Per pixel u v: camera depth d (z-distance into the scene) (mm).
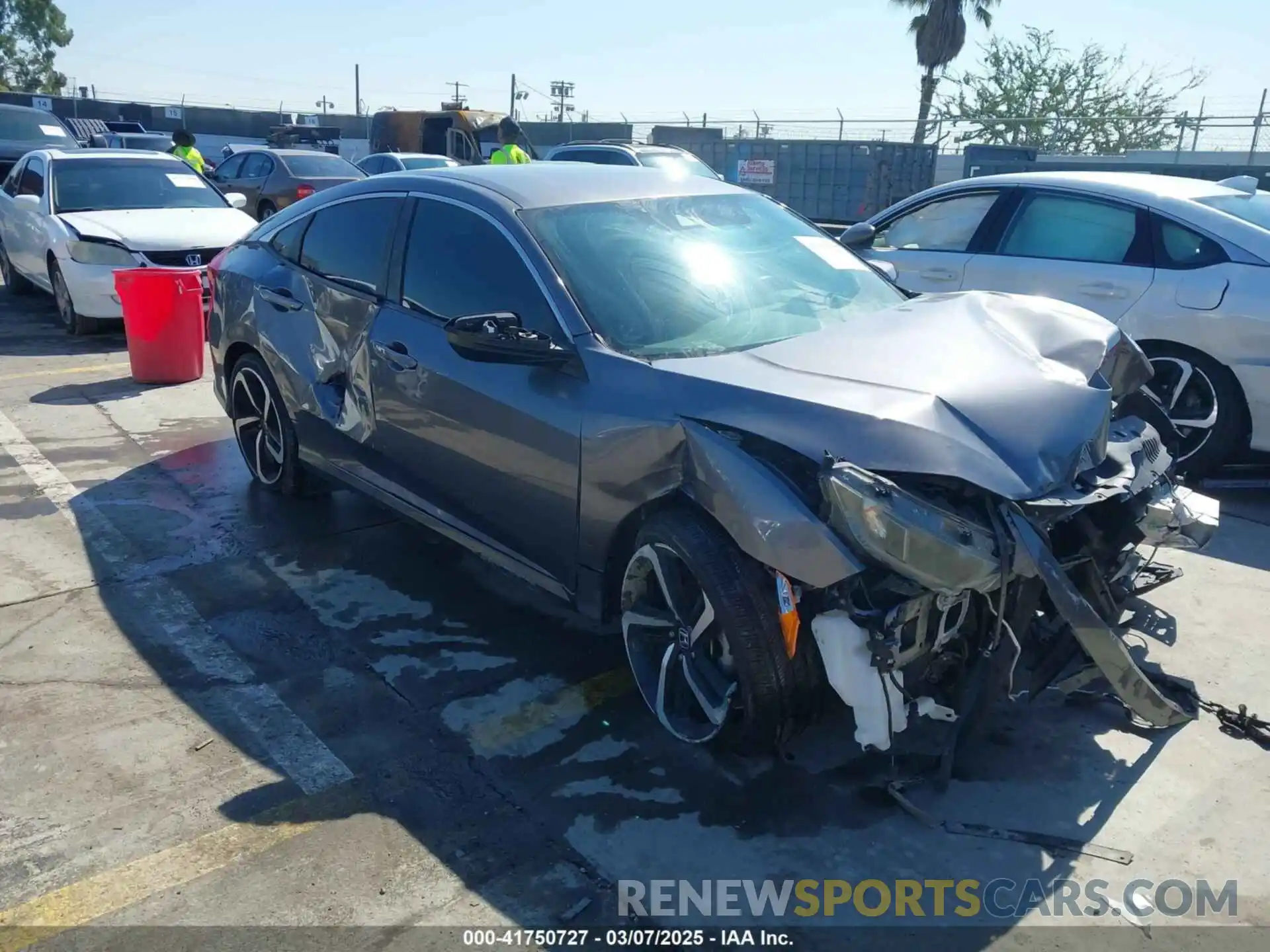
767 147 22859
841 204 22391
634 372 3232
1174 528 3424
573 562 3473
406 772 3164
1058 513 2842
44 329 9695
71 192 9789
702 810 2988
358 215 4555
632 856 2809
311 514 5203
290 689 3631
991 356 3229
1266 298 5223
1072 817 2963
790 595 2863
